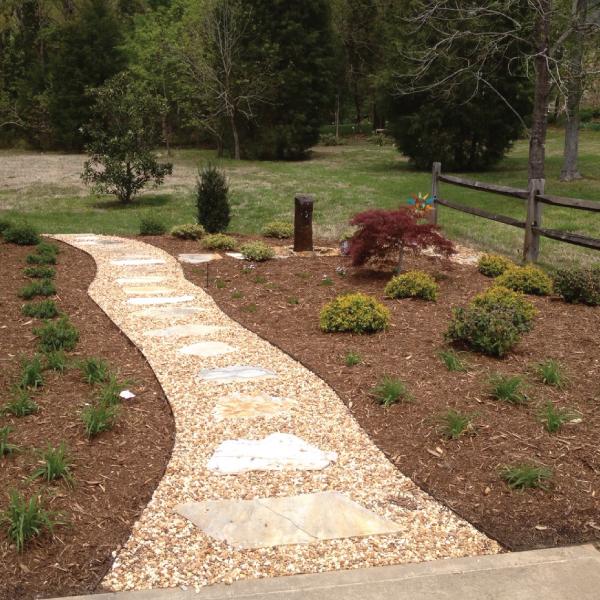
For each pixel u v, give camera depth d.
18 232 9.90
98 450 3.54
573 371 4.77
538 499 3.14
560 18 13.92
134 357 5.15
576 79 14.09
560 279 6.95
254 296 7.21
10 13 37.72
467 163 23.84
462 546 2.78
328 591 2.47
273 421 3.93
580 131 34.19
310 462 3.44
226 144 31.75
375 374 4.67
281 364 4.96
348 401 4.24
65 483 3.18
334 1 36.88
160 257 9.43
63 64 33.19
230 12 28.22
